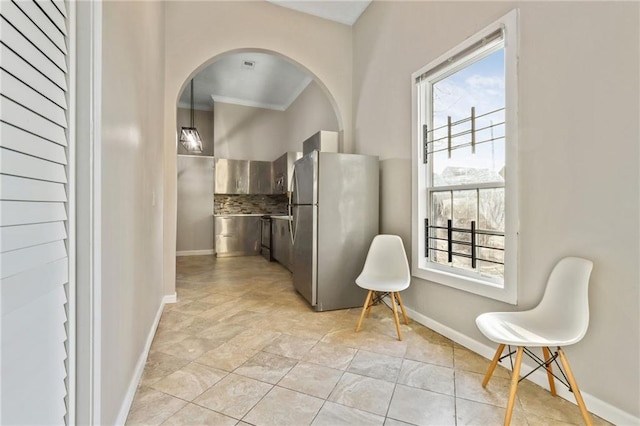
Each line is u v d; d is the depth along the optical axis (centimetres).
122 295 128
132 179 146
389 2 287
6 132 57
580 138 141
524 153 166
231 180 607
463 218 217
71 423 87
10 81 58
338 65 355
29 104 65
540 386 157
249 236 595
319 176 276
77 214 90
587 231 138
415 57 252
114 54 115
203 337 216
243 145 630
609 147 130
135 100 152
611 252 130
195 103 621
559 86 149
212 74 493
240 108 627
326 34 349
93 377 92
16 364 62
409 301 260
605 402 132
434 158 243
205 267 473
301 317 259
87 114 91
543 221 156
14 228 61
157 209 240
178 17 294
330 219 279
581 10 140
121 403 127
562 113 148
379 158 304
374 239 267
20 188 62
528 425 129
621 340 127
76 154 89
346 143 357
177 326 237
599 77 134
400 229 273
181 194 582
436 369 175
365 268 260
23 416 64
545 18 155
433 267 241
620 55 127
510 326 143
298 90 560
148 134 191
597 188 134
